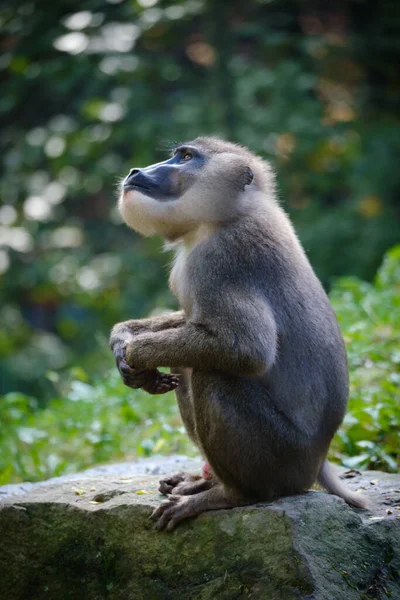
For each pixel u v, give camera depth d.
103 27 30.61
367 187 30.12
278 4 33.81
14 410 18.16
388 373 15.34
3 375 29.19
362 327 17.06
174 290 10.60
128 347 9.66
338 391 9.79
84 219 34.28
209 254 9.73
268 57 32.91
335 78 34.16
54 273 31.44
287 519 8.75
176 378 10.17
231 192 10.09
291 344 9.57
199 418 9.42
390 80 34.88
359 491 10.52
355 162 30.56
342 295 20.69
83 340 32.03
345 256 28.89
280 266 9.73
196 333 9.38
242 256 9.65
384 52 33.66
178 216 10.21
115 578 9.47
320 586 8.53
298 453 9.47
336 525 8.98
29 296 35.38
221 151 10.41
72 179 32.12
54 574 9.68
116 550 9.48
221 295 9.44
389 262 21.25
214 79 30.16
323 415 9.66
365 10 35.16
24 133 33.22
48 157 30.84
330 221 29.33
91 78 30.73
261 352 9.19
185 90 31.53
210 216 10.09
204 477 10.01
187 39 33.53
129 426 15.99
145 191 10.34
